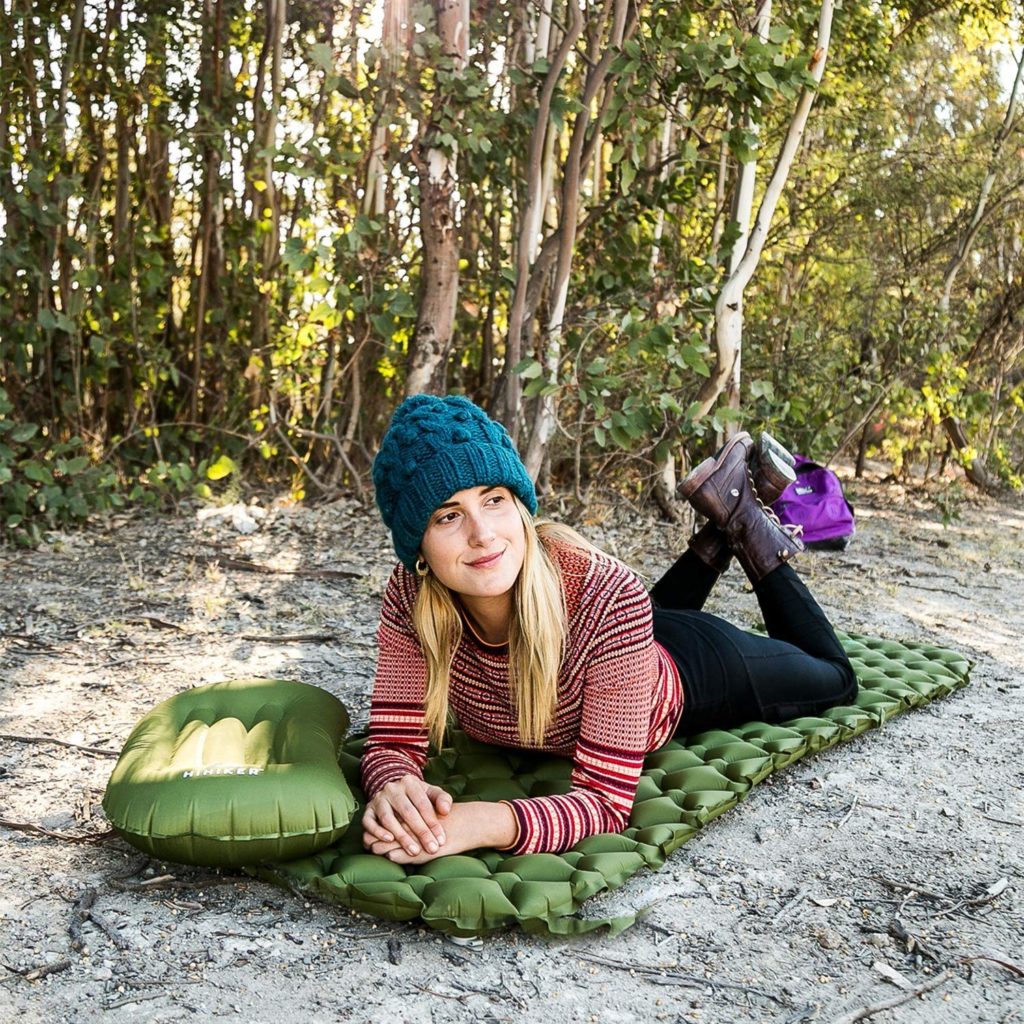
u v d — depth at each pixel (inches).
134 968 71.2
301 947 74.2
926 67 309.7
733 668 107.0
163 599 161.6
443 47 191.9
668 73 196.9
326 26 224.8
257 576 176.4
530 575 84.9
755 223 202.2
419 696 92.4
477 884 76.8
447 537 82.4
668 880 84.4
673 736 108.6
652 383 199.8
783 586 121.3
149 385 235.3
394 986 70.3
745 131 192.5
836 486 221.8
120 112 230.5
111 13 226.8
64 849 86.8
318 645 143.1
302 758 86.1
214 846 79.3
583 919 76.7
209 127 234.2
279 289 242.1
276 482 243.6
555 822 84.3
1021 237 301.7
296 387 228.4
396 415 86.2
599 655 87.4
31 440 210.7
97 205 227.0
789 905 81.2
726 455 123.2
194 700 96.6
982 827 94.7
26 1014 66.2
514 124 211.2
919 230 299.6
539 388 192.4
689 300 207.9
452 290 206.5
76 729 111.4
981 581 197.6
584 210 230.4
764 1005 69.2
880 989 71.1
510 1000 69.2
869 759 109.1
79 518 204.8
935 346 267.6
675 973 72.5
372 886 77.0
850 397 272.2
